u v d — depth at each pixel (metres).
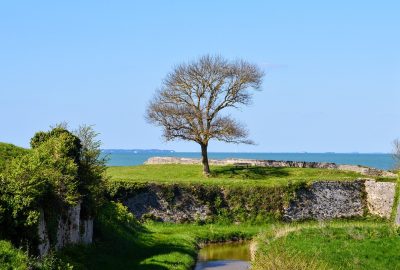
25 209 27.59
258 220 63.66
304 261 32.28
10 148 37.88
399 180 54.03
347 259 34.56
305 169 79.50
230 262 43.88
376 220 64.44
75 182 33.91
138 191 63.41
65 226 33.84
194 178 74.00
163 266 37.09
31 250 27.41
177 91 80.75
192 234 55.09
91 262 33.72
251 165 83.56
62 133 38.47
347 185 67.38
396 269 32.91
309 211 65.06
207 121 78.69
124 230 47.50
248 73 80.81
